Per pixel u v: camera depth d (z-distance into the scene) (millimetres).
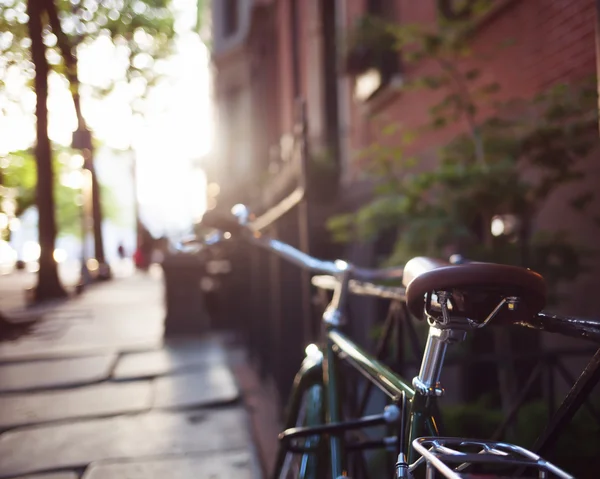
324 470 1775
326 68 9055
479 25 4465
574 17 3395
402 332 1751
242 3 18891
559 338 3365
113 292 13305
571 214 3334
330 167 7535
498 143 2865
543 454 960
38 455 3148
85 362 5105
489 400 3240
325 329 1892
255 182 12820
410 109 5766
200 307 6574
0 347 5602
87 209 14570
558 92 2678
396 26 3283
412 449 1008
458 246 2920
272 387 4398
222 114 20156
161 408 3906
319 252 6574
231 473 2881
